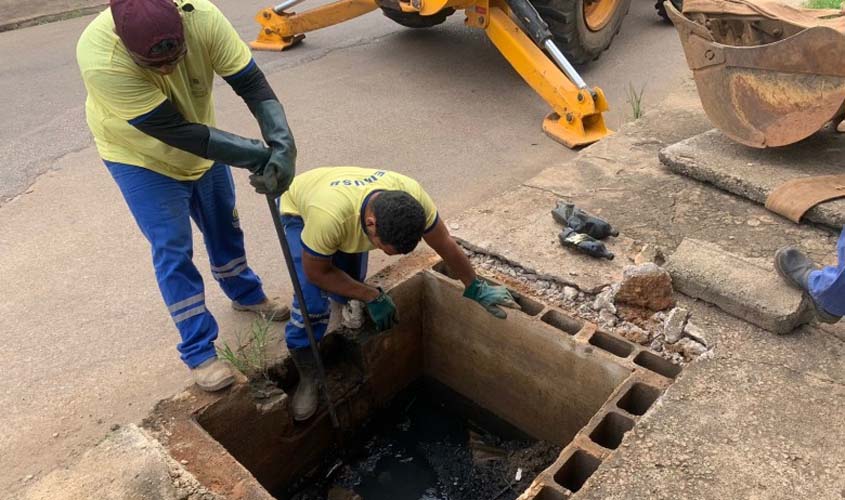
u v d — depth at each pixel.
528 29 4.85
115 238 4.04
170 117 2.24
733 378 2.56
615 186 3.90
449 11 6.40
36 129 5.34
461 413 3.64
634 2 7.94
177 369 3.10
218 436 2.67
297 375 3.13
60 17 8.12
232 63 2.47
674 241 3.38
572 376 2.93
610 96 5.59
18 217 4.25
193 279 2.66
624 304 2.98
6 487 2.55
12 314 3.46
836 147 3.90
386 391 3.49
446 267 3.38
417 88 5.83
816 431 2.34
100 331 3.33
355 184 2.51
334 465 3.34
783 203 3.46
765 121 3.71
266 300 3.30
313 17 6.38
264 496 2.21
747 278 2.88
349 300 3.17
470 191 4.34
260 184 2.41
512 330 3.05
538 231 3.49
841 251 2.51
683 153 3.94
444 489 3.23
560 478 2.34
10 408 2.91
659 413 2.43
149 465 2.21
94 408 2.90
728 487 2.17
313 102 5.61
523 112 5.37
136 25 2.04
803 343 2.71
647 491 2.17
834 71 3.38
